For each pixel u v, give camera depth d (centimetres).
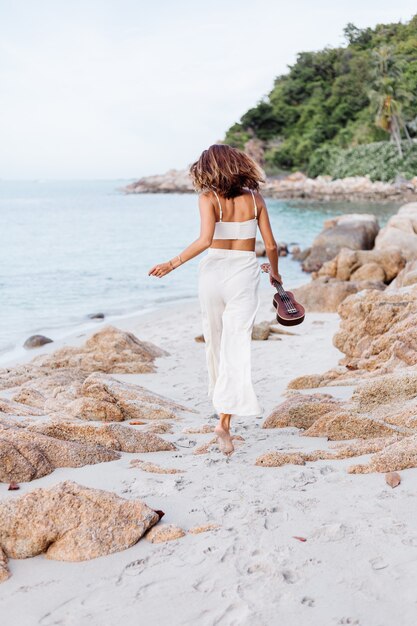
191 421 563
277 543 292
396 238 1962
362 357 707
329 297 1339
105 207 7450
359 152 7256
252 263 407
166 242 3203
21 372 808
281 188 7312
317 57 9562
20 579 281
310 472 377
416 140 7194
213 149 397
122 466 411
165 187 12150
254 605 247
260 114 9625
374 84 7350
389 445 404
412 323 680
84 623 246
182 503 346
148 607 253
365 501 329
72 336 1227
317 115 8744
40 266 2316
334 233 2239
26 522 304
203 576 271
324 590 254
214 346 414
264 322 1099
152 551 296
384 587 252
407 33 9200
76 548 296
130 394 592
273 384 747
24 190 19162
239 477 381
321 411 501
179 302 1623
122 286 1877
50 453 406
